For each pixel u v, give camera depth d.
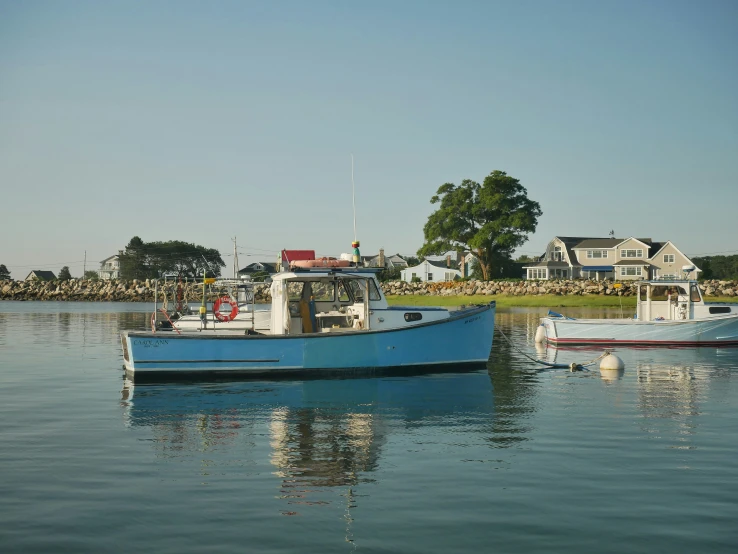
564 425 12.27
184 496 8.48
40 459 10.09
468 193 87.38
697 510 7.96
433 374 18.31
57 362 21.64
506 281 80.19
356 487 8.80
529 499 8.34
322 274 17.58
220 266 126.06
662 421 12.59
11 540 7.18
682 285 26.92
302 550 6.94
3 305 76.94
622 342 26.75
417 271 104.69
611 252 94.81
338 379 17.36
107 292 95.50
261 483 8.97
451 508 8.05
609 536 7.26
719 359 22.53
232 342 16.98
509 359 22.69
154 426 12.27
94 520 7.71
